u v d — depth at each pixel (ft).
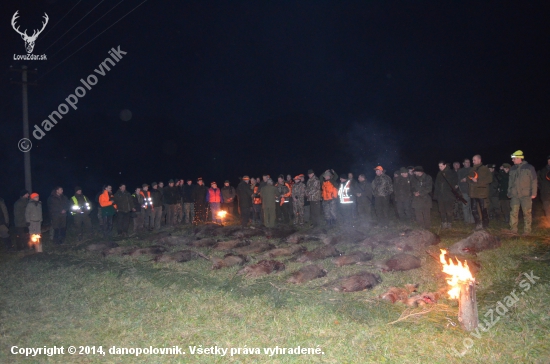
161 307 25.72
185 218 62.59
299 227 51.60
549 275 27.22
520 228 42.52
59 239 50.85
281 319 22.90
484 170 41.55
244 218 54.13
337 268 32.32
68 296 29.14
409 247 36.91
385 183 50.19
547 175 41.57
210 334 21.79
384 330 21.07
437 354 18.63
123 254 40.42
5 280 34.58
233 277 31.37
